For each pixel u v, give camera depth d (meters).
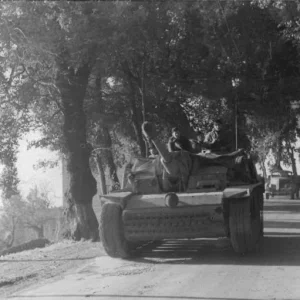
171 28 17.17
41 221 42.41
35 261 10.97
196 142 11.86
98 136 21.55
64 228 15.13
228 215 9.75
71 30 12.68
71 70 14.87
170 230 9.84
